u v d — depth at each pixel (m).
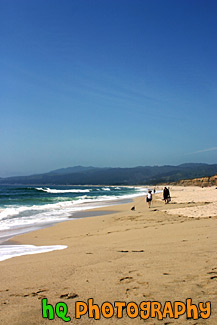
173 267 5.27
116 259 6.30
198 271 4.91
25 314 3.65
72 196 50.25
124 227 12.42
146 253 6.69
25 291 4.51
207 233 8.77
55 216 19.97
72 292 4.34
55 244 9.65
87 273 5.29
